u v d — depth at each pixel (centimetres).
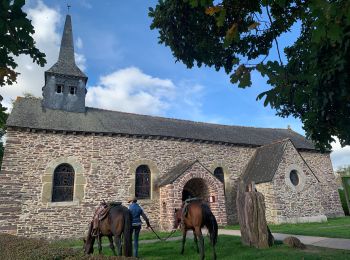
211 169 1855
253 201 923
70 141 1524
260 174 1805
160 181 1680
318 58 351
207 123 2284
